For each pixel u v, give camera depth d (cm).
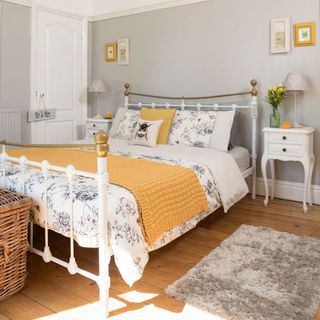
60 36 453
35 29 423
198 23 399
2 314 165
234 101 384
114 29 470
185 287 188
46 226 186
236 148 354
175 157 283
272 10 354
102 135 153
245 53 373
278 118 339
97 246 164
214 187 266
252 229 274
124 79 468
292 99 349
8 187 209
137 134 353
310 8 335
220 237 264
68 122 477
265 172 336
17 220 174
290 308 168
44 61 438
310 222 296
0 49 392
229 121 339
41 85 437
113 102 483
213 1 387
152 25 434
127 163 254
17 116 413
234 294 181
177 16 413
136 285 194
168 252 237
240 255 227
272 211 326
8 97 405
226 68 386
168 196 206
